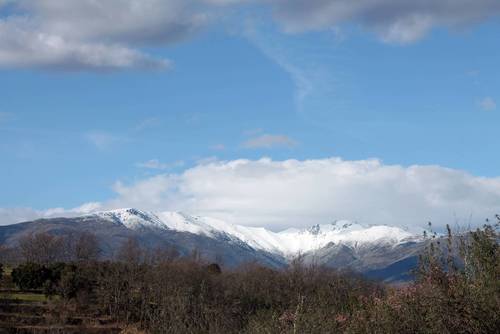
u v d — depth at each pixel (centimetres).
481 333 2989
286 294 12875
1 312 13375
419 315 3234
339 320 4647
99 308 14138
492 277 3045
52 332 12325
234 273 16350
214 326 10869
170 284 14312
